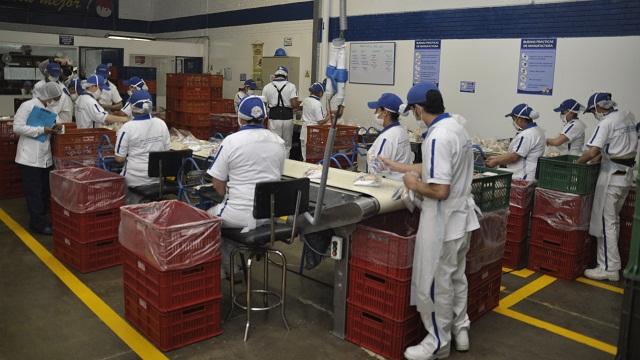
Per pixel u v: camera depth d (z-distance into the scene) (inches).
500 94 268.2
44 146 204.2
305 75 374.3
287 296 156.7
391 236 117.8
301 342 129.6
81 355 120.0
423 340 122.1
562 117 226.5
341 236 127.8
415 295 117.6
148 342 126.3
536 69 253.1
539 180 181.8
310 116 310.5
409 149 165.5
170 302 120.4
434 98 115.5
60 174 174.1
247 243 127.7
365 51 332.2
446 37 287.9
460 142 113.9
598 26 231.3
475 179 133.2
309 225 131.0
